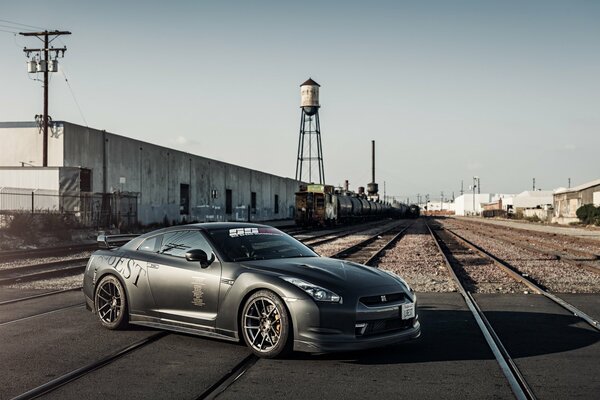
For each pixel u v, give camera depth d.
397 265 16.72
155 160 43.91
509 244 28.20
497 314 8.52
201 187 53.00
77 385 5.07
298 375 5.38
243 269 6.28
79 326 7.62
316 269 6.23
